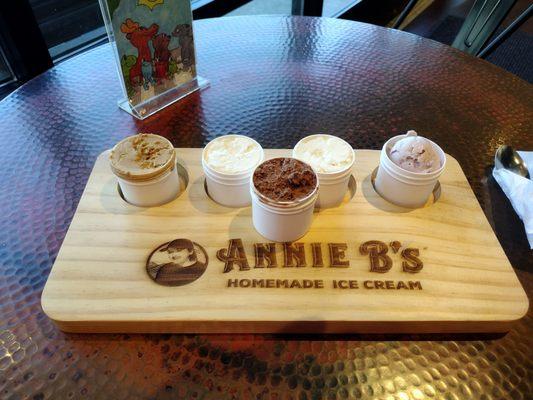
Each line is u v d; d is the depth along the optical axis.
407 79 0.63
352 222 0.41
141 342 0.34
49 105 0.56
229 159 0.41
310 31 0.72
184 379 0.32
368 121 0.56
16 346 0.33
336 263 0.38
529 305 0.37
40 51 0.80
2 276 0.37
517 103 0.59
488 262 0.39
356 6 1.42
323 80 0.62
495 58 1.31
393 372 0.33
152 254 0.38
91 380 0.31
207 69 0.63
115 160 0.40
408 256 0.39
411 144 0.42
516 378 0.32
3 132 0.52
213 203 0.43
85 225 0.40
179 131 0.53
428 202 0.45
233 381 0.32
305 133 0.53
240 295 0.35
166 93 0.58
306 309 0.34
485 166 0.50
